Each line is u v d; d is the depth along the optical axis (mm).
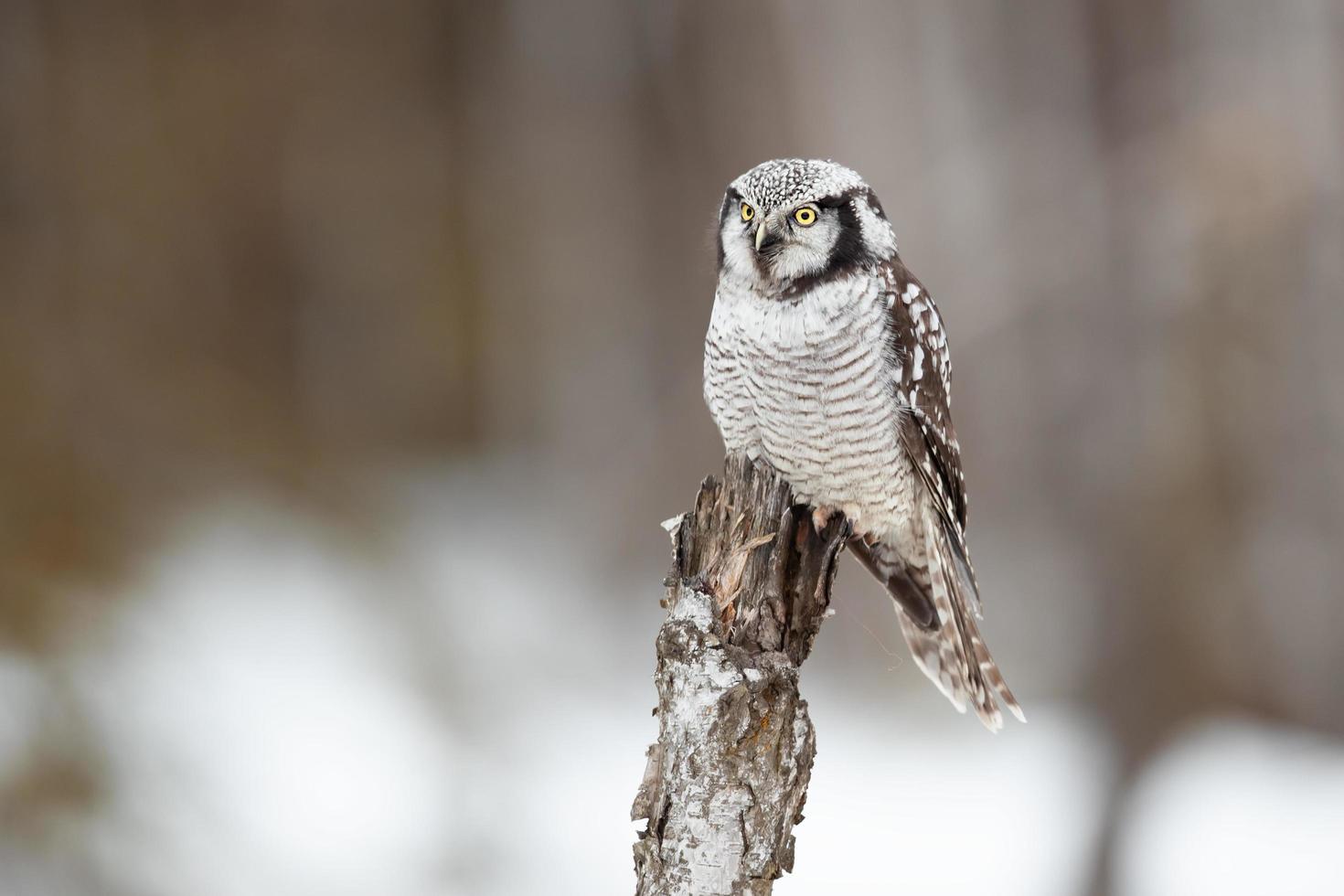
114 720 13125
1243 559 11945
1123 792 11711
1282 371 11734
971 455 13570
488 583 17516
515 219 21422
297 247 21688
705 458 17453
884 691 14469
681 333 18938
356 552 17453
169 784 12648
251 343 21094
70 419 18188
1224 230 11781
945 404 7719
